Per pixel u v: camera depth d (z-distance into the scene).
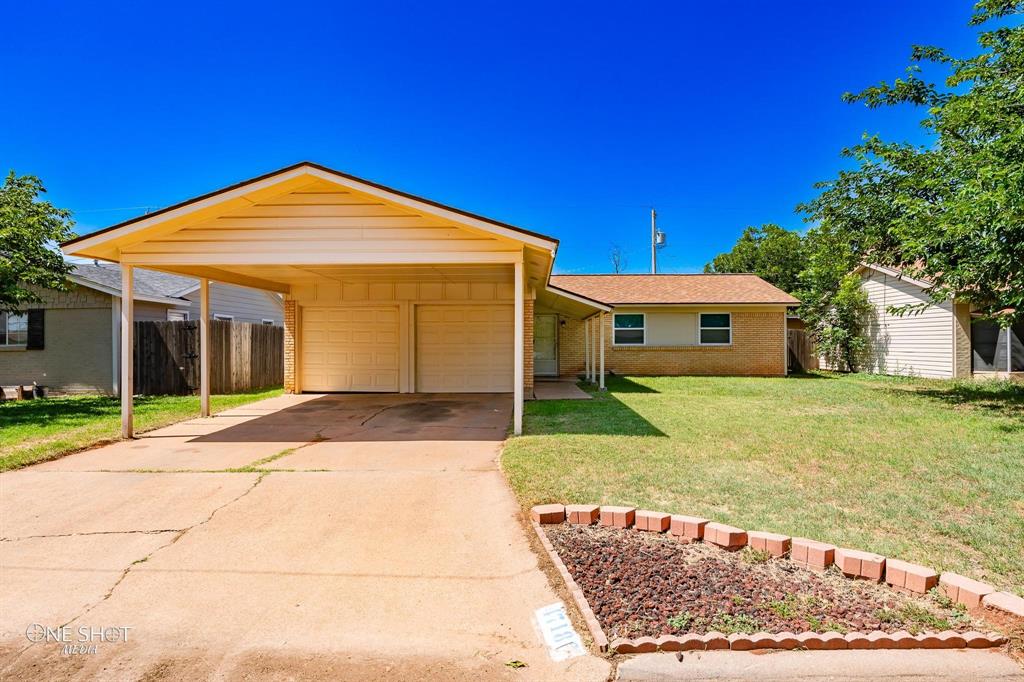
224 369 12.96
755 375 17.52
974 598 2.76
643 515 3.85
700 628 2.57
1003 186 7.78
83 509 4.29
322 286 12.47
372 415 9.21
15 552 3.47
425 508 4.31
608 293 18.38
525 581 3.10
